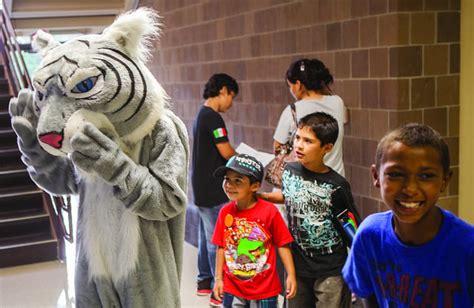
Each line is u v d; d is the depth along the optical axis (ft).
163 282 7.86
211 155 13.51
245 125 17.90
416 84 12.04
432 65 12.10
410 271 5.15
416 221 4.93
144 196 7.28
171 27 22.35
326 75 11.50
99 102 7.29
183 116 21.89
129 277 7.67
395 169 4.82
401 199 4.85
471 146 12.22
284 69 15.78
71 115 7.26
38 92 7.58
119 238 7.71
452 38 12.20
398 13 11.79
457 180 12.53
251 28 17.13
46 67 7.46
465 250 4.92
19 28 27.50
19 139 8.23
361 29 12.83
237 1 17.74
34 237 18.95
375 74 12.51
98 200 7.88
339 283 9.38
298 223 9.41
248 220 9.81
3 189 20.63
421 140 4.80
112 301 7.93
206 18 19.65
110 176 7.11
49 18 27.76
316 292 9.50
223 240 10.08
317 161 9.32
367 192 13.08
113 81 7.36
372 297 5.80
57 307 14.79
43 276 17.12
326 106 11.28
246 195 9.77
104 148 7.13
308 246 9.40
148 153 7.75
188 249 19.02
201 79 20.35
